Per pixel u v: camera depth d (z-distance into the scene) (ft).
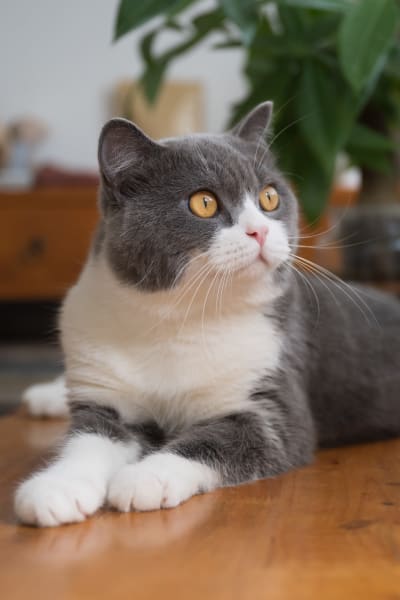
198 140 5.08
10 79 16.99
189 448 4.41
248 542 3.38
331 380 5.63
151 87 7.95
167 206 4.73
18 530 3.63
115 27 6.38
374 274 9.18
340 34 6.51
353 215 9.16
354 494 4.13
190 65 16.52
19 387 10.75
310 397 5.55
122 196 4.86
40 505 3.64
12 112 17.10
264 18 8.21
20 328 14.97
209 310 4.83
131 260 4.77
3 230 13.93
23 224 13.88
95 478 4.01
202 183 4.74
